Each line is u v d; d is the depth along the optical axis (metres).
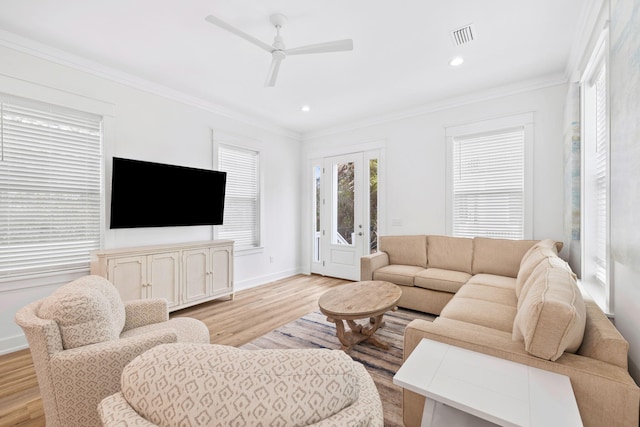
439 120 3.99
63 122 2.79
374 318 2.81
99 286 1.62
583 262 2.48
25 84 2.53
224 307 3.55
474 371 1.16
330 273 5.20
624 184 1.38
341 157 5.03
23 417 1.68
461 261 3.47
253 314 3.31
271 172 4.96
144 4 2.09
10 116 2.51
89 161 2.95
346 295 2.57
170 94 3.55
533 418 0.90
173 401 0.54
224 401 0.53
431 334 1.43
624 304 1.55
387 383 1.97
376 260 3.68
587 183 2.46
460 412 1.15
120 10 2.15
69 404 1.21
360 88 3.53
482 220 3.69
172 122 3.60
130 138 3.21
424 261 3.73
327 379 0.57
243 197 4.57
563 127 3.09
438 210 4.00
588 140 2.46
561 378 1.10
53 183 2.74
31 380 2.04
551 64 2.95
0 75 2.42
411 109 4.18
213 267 3.64
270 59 2.85
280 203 5.12
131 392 0.59
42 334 1.18
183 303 3.31
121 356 1.27
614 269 1.71
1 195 2.47
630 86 1.29
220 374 0.56
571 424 0.88
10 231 2.52
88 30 2.39
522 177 3.43
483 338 1.35
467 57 2.82
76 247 2.86
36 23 2.30
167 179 3.42
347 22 2.29
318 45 2.19
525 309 1.30
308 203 5.45
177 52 2.73
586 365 1.12
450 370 1.16
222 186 4.05
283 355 0.60
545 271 1.70
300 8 2.13
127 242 3.20
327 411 0.55
